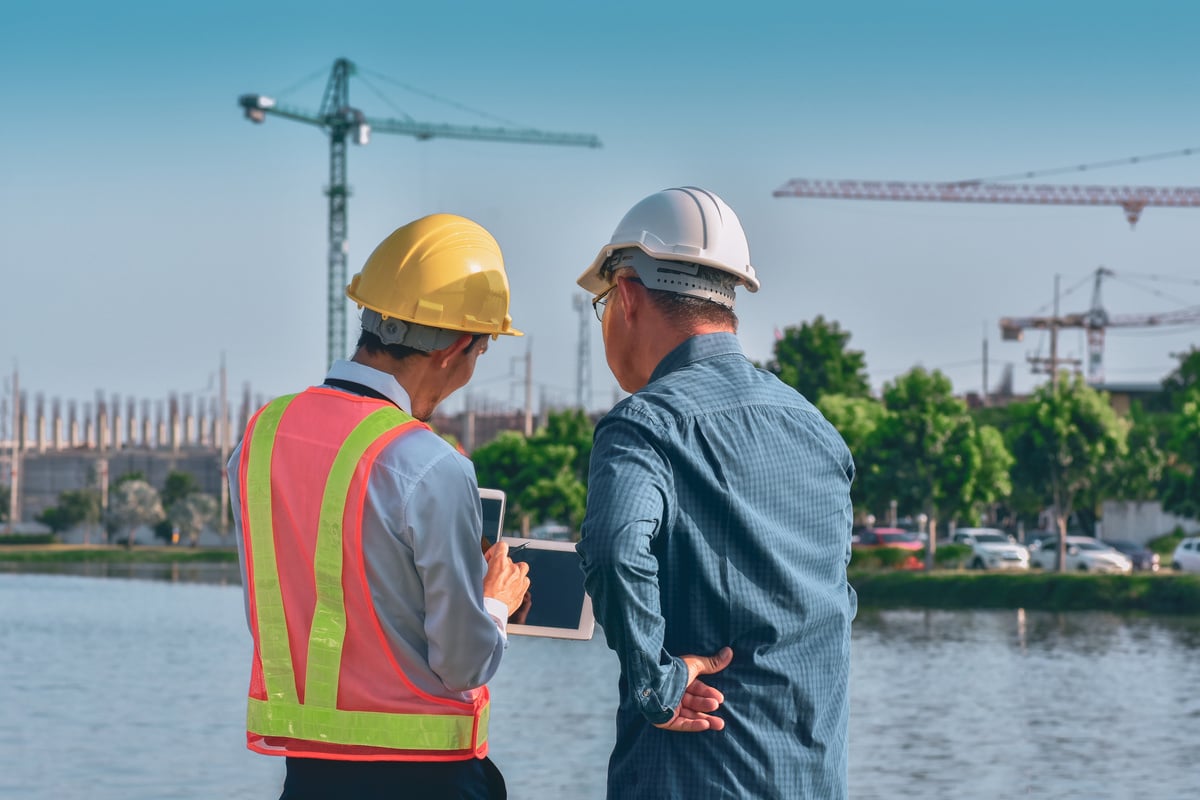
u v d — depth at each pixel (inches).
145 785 536.4
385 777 121.3
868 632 1322.6
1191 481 1904.5
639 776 117.0
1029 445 2026.3
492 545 132.8
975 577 1787.6
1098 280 5295.3
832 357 3452.3
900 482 2080.5
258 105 5182.1
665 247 125.3
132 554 3690.9
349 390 127.6
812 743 117.7
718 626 116.0
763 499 117.7
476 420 5772.6
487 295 130.7
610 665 1037.2
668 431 116.5
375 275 130.0
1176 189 5487.2
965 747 628.1
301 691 121.9
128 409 5625.0
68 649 1127.6
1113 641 1203.2
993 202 5556.1
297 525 121.4
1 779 548.4
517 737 661.3
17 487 5019.7
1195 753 609.6
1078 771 567.8
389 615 120.6
